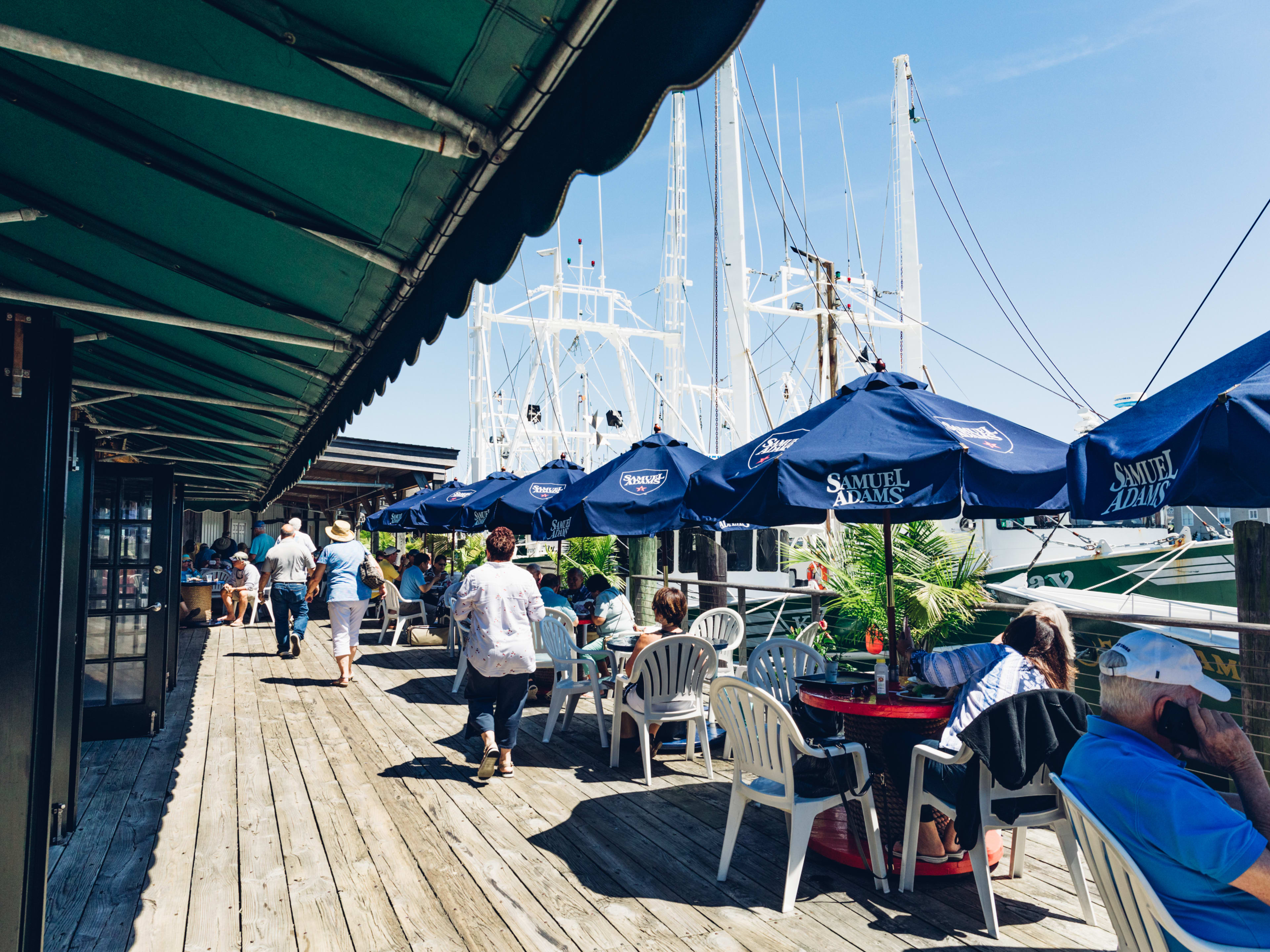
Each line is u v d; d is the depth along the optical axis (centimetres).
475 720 592
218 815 516
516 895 403
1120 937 236
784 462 383
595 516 657
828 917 377
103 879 421
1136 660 236
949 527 1330
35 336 298
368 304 379
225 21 221
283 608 1157
